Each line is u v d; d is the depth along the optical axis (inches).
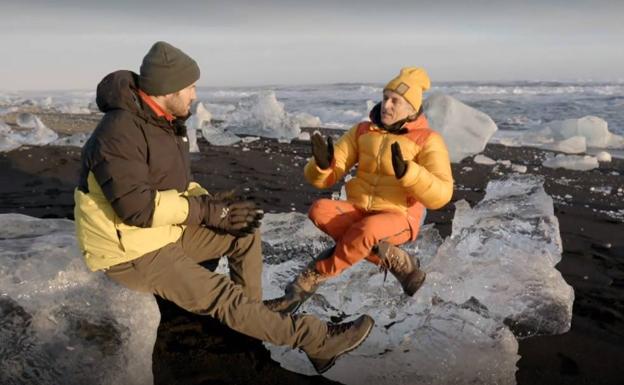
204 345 103.7
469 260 117.8
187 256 97.5
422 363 94.2
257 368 96.9
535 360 99.2
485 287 113.4
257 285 108.0
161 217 86.6
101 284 94.6
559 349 103.0
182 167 97.9
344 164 117.0
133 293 94.3
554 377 93.7
